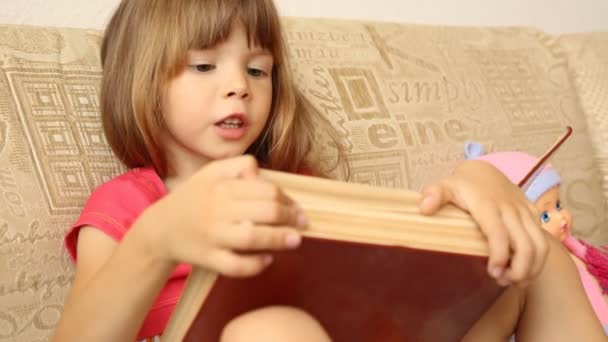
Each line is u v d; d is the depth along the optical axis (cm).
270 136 103
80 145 90
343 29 121
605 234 138
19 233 81
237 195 45
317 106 109
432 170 116
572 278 71
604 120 142
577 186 135
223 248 44
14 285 80
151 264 53
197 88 86
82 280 79
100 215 83
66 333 60
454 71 128
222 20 85
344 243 46
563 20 183
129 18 92
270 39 91
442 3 164
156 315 83
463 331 64
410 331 60
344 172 108
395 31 127
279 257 46
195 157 94
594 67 146
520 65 139
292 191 49
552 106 138
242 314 51
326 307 53
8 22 114
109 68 93
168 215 49
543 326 69
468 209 57
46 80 91
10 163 83
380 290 53
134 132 92
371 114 113
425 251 49
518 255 55
